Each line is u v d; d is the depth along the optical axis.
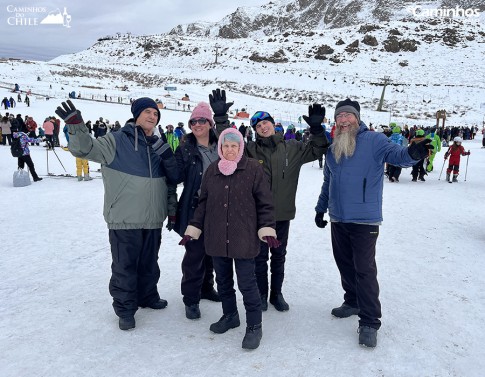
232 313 3.44
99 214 7.68
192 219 3.31
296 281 4.56
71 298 3.99
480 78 77.25
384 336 3.32
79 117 3.05
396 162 3.12
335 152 3.37
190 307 3.64
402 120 48.12
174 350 3.08
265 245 3.73
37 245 5.71
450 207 8.69
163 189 3.60
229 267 3.36
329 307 3.90
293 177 3.69
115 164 3.36
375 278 3.25
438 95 67.62
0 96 39.69
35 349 3.05
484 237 6.33
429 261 5.20
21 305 3.81
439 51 95.50
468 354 3.07
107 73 83.75
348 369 2.85
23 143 10.92
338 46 101.25
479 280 4.55
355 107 3.37
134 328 3.42
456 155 12.53
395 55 94.81
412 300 4.02
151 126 3.49
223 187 3.16
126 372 2.78
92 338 3.23
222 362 2.92
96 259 5.18
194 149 3.64
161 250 5.65
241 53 101.94
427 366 2.90
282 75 81.56
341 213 3.36
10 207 8.14
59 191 10.00
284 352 3.07
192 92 57.41
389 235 6.43
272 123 3.66
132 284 3.42
